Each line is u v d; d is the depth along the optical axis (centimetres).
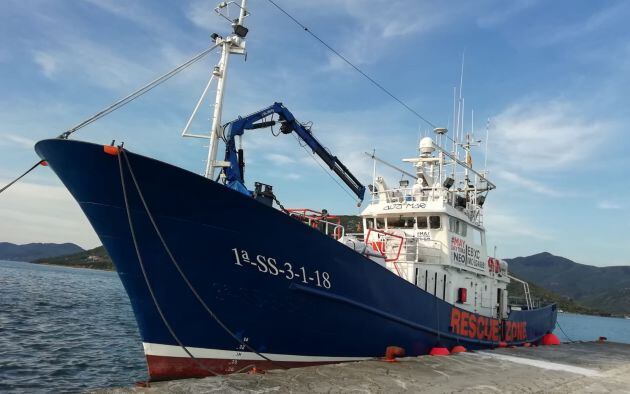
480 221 1653
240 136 1116
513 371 1073
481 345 1479
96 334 1961
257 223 848
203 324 859
